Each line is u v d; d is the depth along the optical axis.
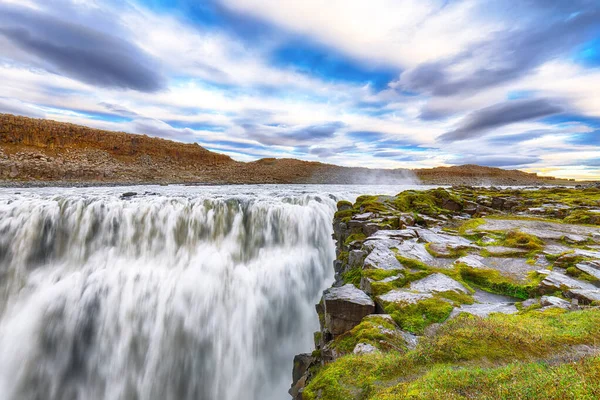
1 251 19.39
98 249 20.88
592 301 7.18
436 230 15.95
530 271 9.98
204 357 15.69
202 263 19.30
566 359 4.69
